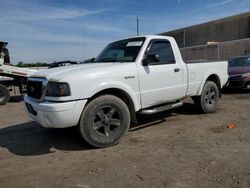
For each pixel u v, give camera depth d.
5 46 11.44
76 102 4.14
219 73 7.03
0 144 4.96
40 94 4.38
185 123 5.84
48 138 5.18
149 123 5.98
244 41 25.98
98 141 4.39
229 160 3.70
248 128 5.21
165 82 5.43
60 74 4.29
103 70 4.48
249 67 10.64
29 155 4.32
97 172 3.53
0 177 3.54
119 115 4.59
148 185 3.12
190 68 6.05
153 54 5.23
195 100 6.63
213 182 3.12
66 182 3.30
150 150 4.25
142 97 5.02
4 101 10.57
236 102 8.20
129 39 5.71
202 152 4.05
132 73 4.82
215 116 6.39
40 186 3.24
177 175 3.33
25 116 7.63
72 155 4.21
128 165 3.71
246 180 3.13
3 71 10.98
